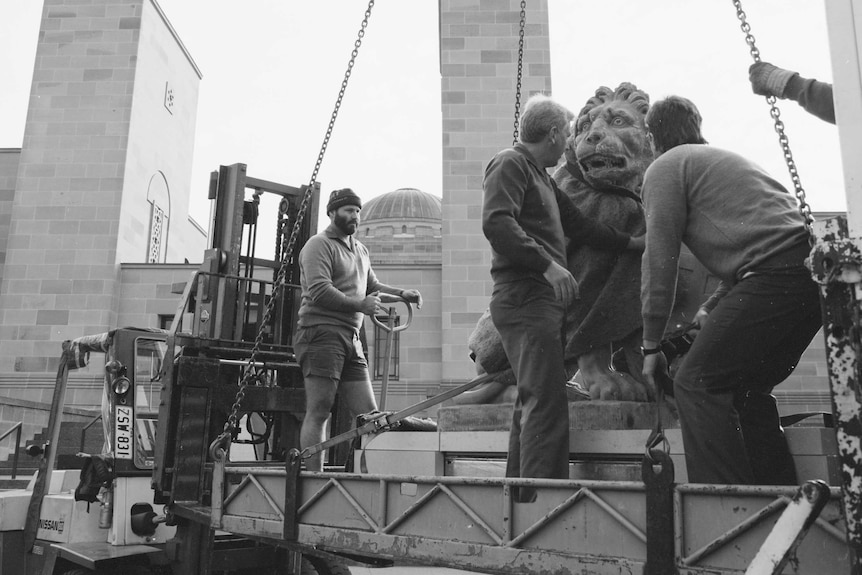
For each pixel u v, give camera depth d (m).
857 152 1.72
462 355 16.97
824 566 1.81
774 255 2.56
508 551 2.38
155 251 26.38
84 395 20.36
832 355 1.71
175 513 4.49
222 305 5.29
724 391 2.55
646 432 3.25
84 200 22.70
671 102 3.25
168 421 4.70
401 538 2.70
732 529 1.90
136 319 21.95
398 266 18.55
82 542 5.18
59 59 23.84
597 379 3.95
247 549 4.98
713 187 2.80
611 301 4.03
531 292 3.12
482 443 3.68
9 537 5.64
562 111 3.47
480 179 17.61
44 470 5.70
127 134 23.33
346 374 5.25
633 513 2.14
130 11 24.25
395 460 3.96
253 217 5.94
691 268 4.09
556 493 2.33
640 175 4.25
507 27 18.22
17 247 22.28
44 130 23.22
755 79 2.97
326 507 3.07
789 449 2.96
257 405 5.19
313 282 4.93
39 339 21.55
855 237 1.70
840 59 1.77
